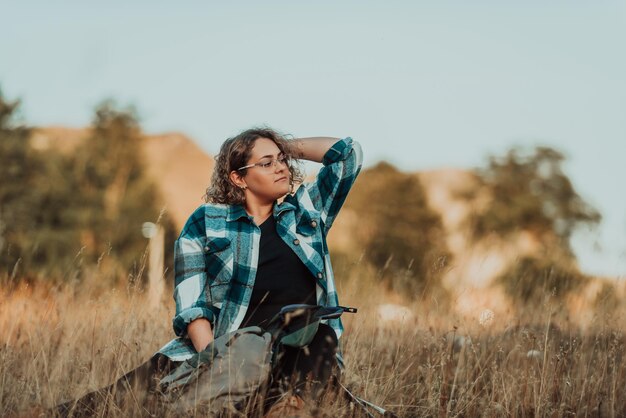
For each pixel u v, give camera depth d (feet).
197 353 12.14
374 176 124.06
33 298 18.51
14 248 65.77
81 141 95.09
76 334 16.56
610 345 16.97
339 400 12.37
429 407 14.76
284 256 13.26
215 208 13.61
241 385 11.89
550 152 127.54
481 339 18.04
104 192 89.10
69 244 79.30
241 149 13.51
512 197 125.08
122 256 83.25
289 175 13.92
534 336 16.85
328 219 13.97
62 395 14.26
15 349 16.03
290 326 12.00
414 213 122.52
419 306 19.48
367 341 18.03
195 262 13.26
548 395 14.88
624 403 15.11
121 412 12.17
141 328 16.76
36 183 84.64
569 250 102.78
